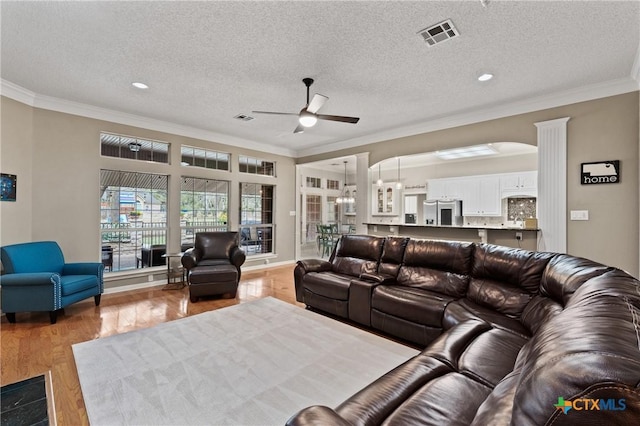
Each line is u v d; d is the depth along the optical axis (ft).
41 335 9.40
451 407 3.91
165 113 14.39
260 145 20.68
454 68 9.77
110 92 11.84
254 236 20.90
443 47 8.53
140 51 8.75
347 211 31.89
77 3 6.65
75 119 13.24
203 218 18.11
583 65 9.48
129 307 12.22
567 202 11.53
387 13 7.05
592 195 11.06
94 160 13.80
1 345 8.70
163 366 7.54
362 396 4.15
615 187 10.63
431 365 4.99
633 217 10.34
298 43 8.33
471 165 23.77
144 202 15.76
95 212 13.85
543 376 2.00
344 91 11.68
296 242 23.39
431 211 25.38
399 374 4.71
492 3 6.70
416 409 3.85
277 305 12.51
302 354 8.24
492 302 8.16
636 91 10.27
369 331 10.00
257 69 9.87
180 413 5.83
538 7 6.81
